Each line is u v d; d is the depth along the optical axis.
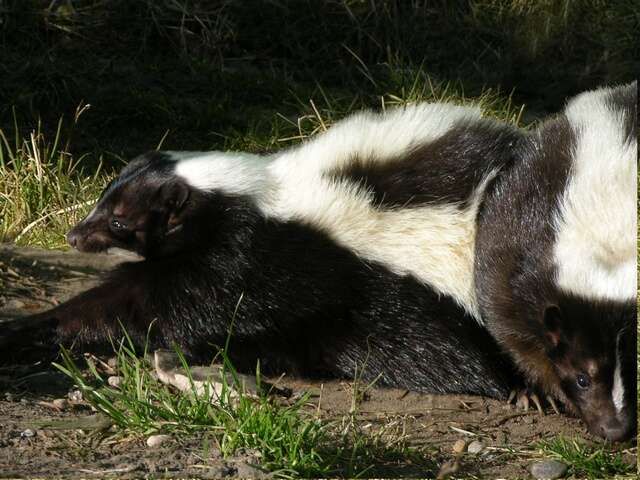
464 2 28.83
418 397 13.33
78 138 22.81
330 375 13.80
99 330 13.73
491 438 12.09
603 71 27.34
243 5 27.36
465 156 13.63
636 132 12.73
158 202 13.91
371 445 11.37
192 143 23.09
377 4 27.52
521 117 24.28
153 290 13.73
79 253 16.34
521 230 12.59
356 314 13.59
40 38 25.58
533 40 27.67
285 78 25.38
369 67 26.34
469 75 26.55
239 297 13.60
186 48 26.52
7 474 10.03
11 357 13.49
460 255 13.37
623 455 11.72
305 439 10.90
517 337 12.69
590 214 12.24
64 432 11.16
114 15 26.39
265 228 13.70
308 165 14.15
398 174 13.73
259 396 12.05
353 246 13.58
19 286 15.08
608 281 11.86
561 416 12.89
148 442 10.95
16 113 23.05
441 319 13.42
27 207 17.92
